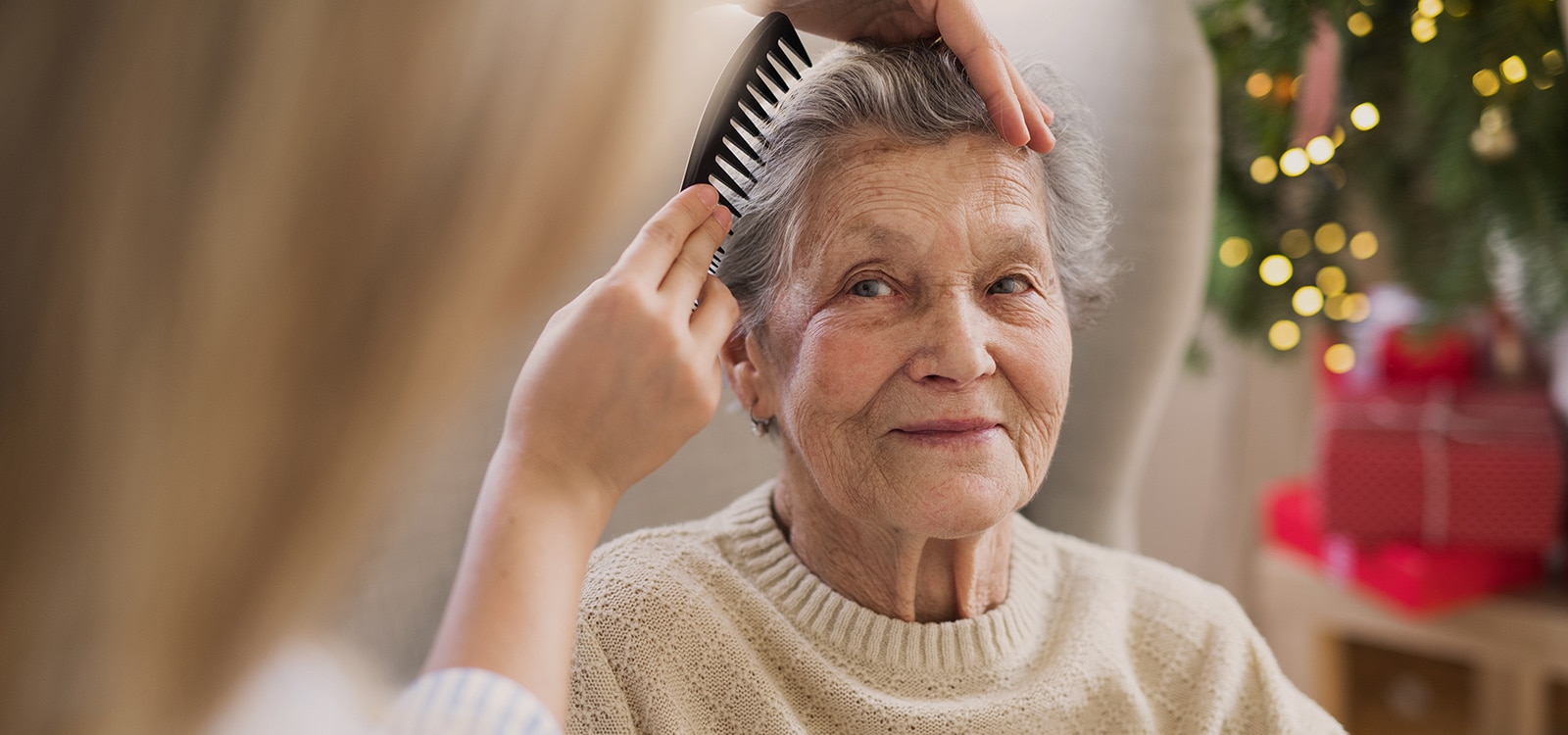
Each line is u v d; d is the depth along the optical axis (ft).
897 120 2.26
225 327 0.92
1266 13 4.23
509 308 1.12
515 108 1.02
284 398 0.97
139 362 0.90
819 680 2.45
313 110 0.92
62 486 0.91
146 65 0.88
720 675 2.43
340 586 1.11
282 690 1.30
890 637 2.48
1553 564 5.57
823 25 2.58
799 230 2.33
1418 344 4.91
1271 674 2.71
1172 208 3.72
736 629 2.49
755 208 2.39
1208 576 7.02
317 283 0.96
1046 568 2.78
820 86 2.30
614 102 1.08
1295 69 4.29
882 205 2.26
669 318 1.75
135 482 0.92
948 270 2.25
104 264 0.88
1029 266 2.35
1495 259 4.53
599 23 1.05
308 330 0.97
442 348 1.02
